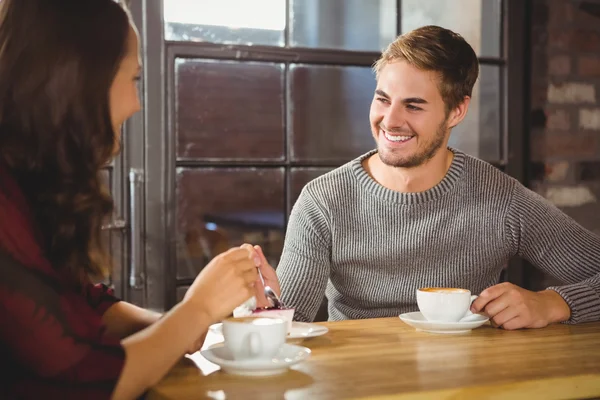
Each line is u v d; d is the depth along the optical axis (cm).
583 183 277
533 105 269
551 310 143
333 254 176
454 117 173
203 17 234
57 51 103
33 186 106
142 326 129
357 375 105
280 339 108
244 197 241
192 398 95
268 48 240
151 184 229
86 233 111
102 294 132
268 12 242
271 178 245
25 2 104
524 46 268
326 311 253
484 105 266
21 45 103
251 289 114
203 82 235
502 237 175
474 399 99
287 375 106
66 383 95
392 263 175
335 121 250
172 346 102
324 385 100
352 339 130
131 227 227
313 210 177
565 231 175
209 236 237
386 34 254
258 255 141
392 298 175
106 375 96
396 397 95
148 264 229
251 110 241
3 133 104
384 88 167
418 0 256
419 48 165
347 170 179
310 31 246
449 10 260
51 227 107
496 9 265
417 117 166
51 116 103
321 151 249
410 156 167
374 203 174
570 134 274
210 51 234
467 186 175
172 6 231
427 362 113
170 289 232
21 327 95
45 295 96
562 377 104
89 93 105
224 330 110
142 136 228
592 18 275
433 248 174
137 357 98
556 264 175
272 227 245
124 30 109
